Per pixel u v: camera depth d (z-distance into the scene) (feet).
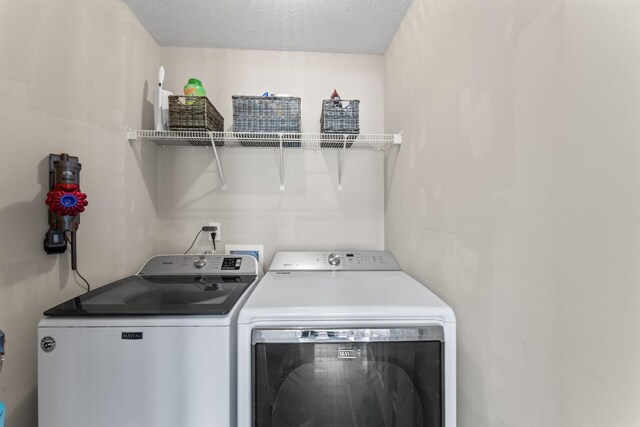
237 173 6.67
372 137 5.93
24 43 3.44
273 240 6.71
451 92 3.72
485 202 3.02
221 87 6.63
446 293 3.86
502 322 2.75
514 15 2.57
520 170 2.51
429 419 3.18
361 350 3.18
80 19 4.26
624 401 1.69
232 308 3.58
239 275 5.55
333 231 6.79
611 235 1.76
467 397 3.34
